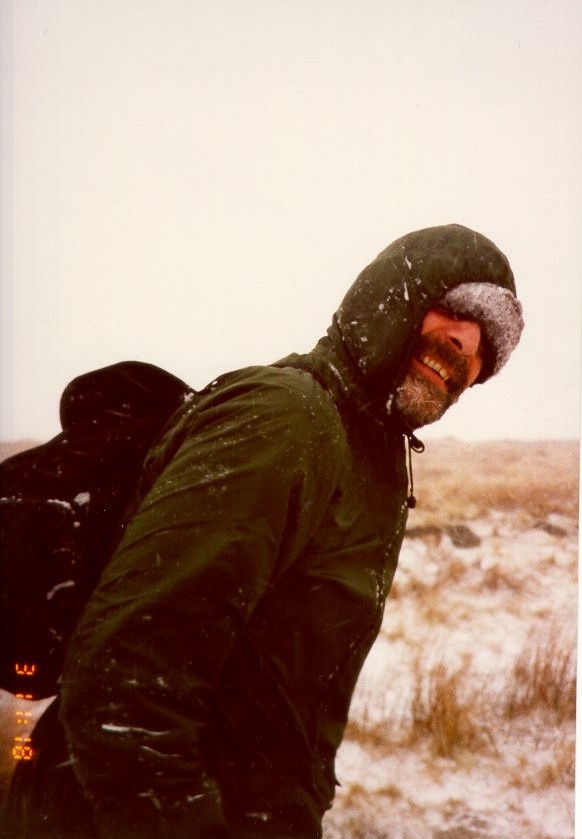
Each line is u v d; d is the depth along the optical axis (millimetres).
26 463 1256
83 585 1234
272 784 1080
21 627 1244
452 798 2379
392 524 1224
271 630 1059
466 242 1329
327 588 1082
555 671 2584
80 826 1085
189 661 893
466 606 2793
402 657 2643
